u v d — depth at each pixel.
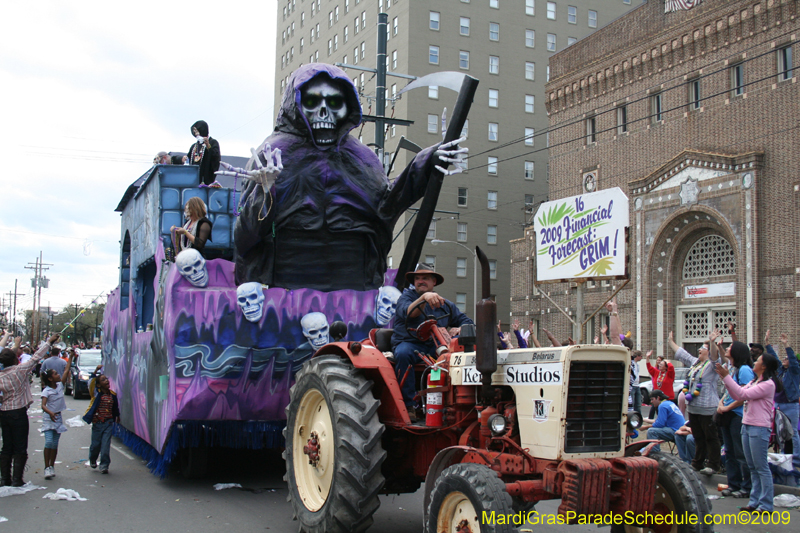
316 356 6.37
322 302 7.45
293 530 6.30
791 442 9.59
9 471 8.25
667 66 31.31
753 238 26.58
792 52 26.19
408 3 52.88
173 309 7.17
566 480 4.28
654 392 10.73
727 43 28.61
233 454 10.22
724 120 28.62
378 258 8.18
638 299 31.25
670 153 31.06
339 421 5.38
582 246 7.68
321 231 7.75
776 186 26.28
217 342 7.20
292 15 73.94
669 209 29.95
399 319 6.12
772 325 26.06
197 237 8.11
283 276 7.70
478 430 5.14
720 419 8.37
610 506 4.49
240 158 13.23
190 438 7.91
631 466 4.37
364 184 7.91
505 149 55.75
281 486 8.24
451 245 53.25
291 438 6.36
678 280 30.27
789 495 8.05
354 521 5.27
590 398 4.56
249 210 7.23
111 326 13.09
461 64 54.44
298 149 7.64
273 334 7.29
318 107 7.54
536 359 4.64
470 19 54.84
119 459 10.41
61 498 7.54
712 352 9.48
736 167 27.25
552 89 37.88
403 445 6.03
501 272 54.84
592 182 35.38
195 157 9.34
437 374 5.43
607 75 34.44
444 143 7.27
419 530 6.41
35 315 64.44
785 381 9.16
